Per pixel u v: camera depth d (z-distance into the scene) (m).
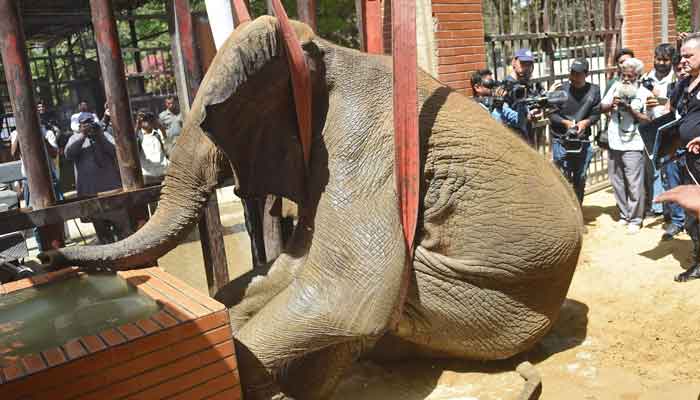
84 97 14.33
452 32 7.76
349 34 13.78
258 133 3.11
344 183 3.02
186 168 3.32
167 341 2.44
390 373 3.95
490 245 3.32
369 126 3.07
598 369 3.80
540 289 3.57
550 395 3.53
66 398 2.23
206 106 2.84
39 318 2.84
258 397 3.04
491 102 6.71
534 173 3.42
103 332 2.44
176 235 3.32
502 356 3.72
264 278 3.46
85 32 14.79
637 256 6.06
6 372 2.16
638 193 6.91
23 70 3.39
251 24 2.97
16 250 3.74
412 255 3.23
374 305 2.94
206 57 4.44
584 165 7.34
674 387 3.52
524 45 8.80
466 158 3.21
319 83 3.16
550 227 3.41
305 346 3.01
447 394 3.62
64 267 3.39
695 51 4.89
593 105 7.14
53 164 9.46
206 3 3.76
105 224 4.84
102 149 8.20
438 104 3.29
